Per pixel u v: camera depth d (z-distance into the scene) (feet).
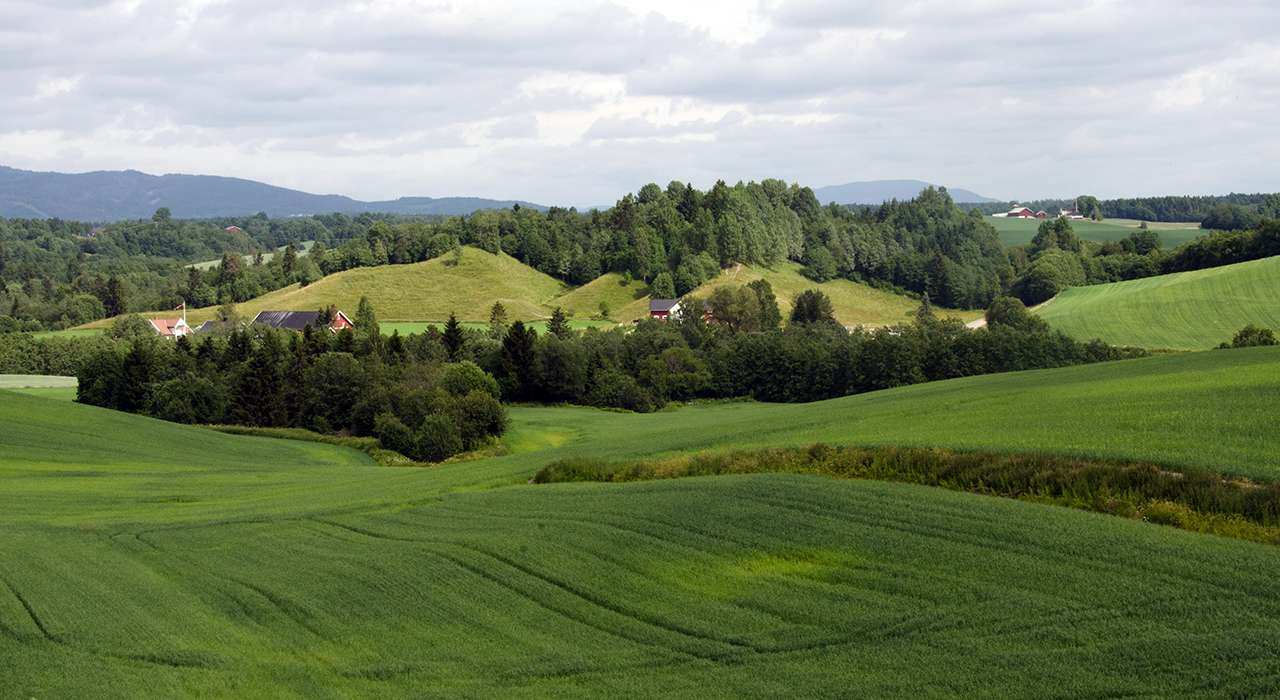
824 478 117.80
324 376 332.39
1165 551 80.59
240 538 117.50
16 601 89.20
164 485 181.27
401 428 280.31
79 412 278.26
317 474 201.46
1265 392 135.23
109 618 84.84
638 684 67.31
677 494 116.78
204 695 67.92
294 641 79.41
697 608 81.00
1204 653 62.34
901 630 71.72
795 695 63.26
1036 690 60.39
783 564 89.45
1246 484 93.09
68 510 149.07
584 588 87.92
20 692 67.41
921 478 114.42
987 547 86.38
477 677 70.38
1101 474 101.55
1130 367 217.36
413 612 85.05
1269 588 71.26
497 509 122.62
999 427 135.85
